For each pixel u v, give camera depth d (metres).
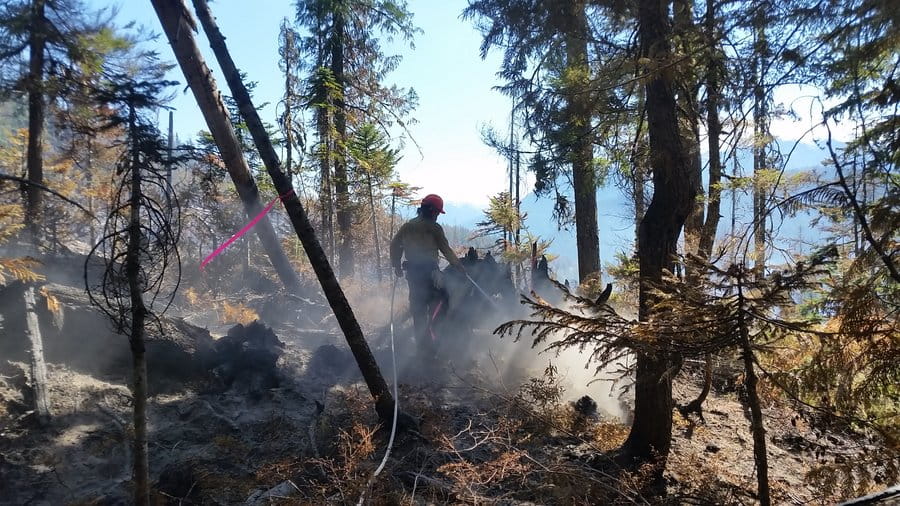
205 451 4.08
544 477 3.92
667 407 4.43
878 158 3.67
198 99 8.11
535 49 6.41
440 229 6.65
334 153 15.23
